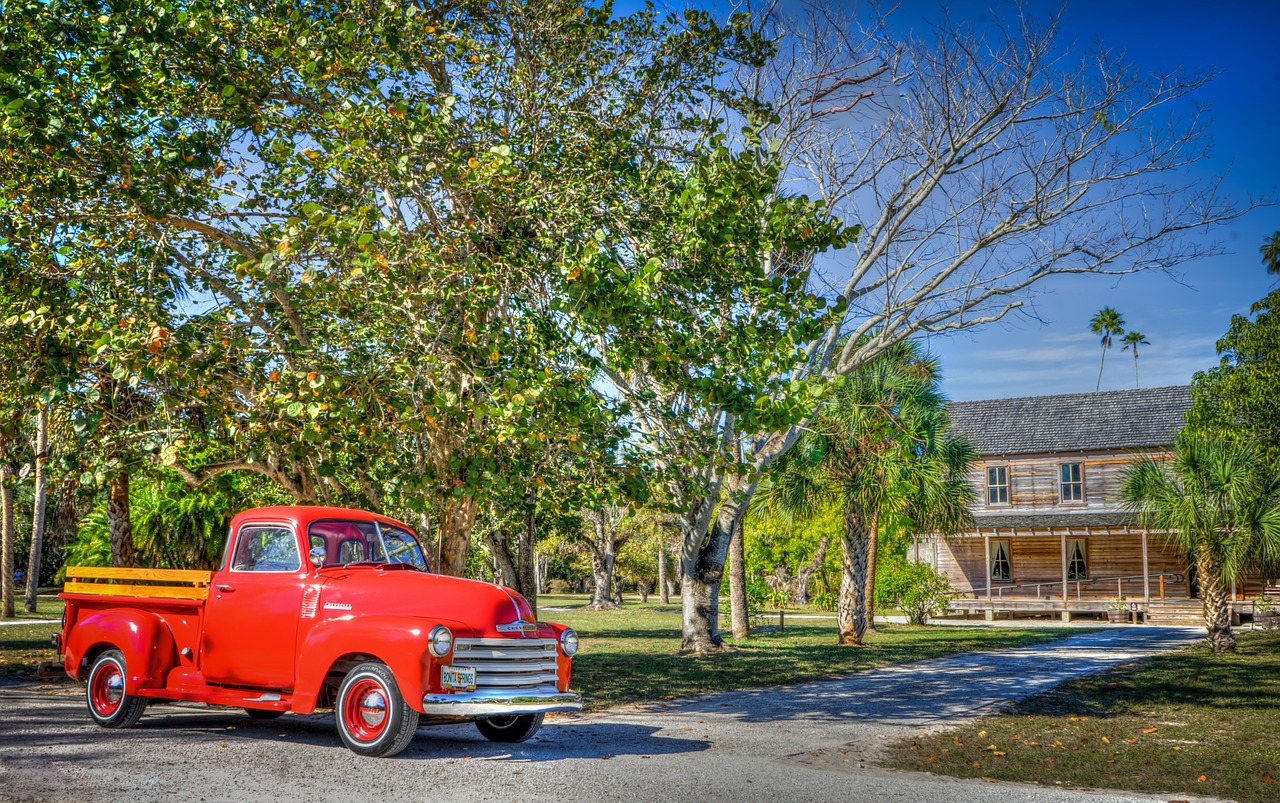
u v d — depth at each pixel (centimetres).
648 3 1353
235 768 718
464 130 1188
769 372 981
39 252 1016
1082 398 4297
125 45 961
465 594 820
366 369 984
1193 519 2062
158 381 984
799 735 954
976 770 788
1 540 3189
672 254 1071
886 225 1853
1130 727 1027
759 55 1455
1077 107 1717
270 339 1009
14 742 806
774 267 1731
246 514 917
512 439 990
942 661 1875
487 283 984
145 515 2236
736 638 2505
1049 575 4141
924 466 2353
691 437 1120
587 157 1223
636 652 2041
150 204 985
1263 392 2775
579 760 792
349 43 1028
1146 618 3594
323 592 844
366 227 948
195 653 902
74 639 956
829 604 3297
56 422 1170
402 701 774
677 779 718
